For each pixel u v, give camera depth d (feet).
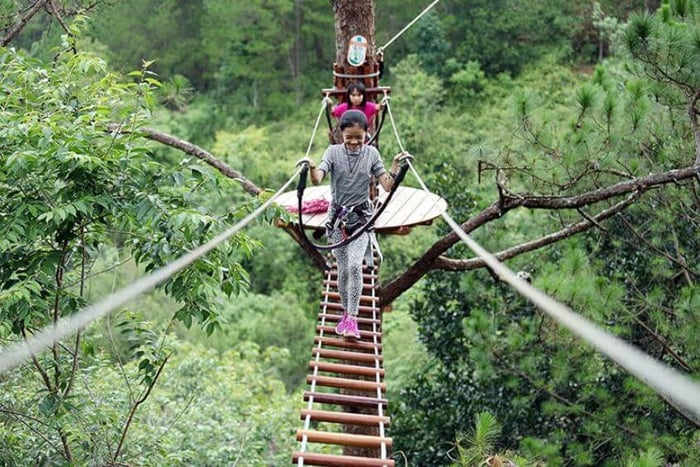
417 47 95.55
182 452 24.76
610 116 23.97
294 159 84.89
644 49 23.02
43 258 17.04
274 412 36.78
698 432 25.86
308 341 64.59
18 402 21.94
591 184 27.61
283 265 74.59
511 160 25.43
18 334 17.62
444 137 77.97
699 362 25.99
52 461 21.26
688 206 29.30
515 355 29.53
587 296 25.81
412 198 25.72
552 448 25.84
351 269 18.10
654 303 27.12
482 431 17.44
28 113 17.51
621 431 27.71
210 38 102.01
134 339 19.40
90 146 16.89
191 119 96.37
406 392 37.22
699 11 23.76
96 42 70.33
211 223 16.69
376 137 23.73
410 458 35.70
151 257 17.61
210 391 36.11
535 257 33.50
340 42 25.79
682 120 26.11
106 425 21.44
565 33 95.14
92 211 16.34
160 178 17.53
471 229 26.53
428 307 37.60
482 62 94.84
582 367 28.14
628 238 32.24
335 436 15.15
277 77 101.45
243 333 64.59
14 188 17.38
